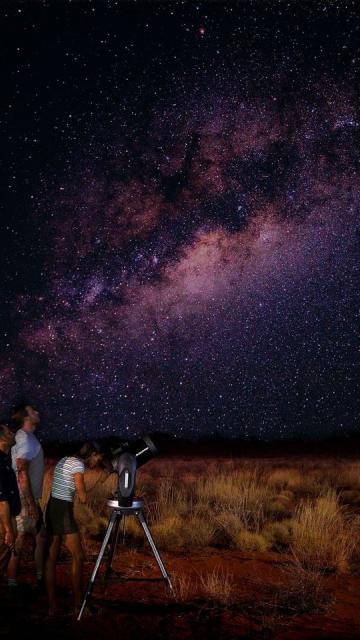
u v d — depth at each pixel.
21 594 5.96
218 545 8.51
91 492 12.05
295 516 10.31
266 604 5.78
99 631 5.00
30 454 5.93
